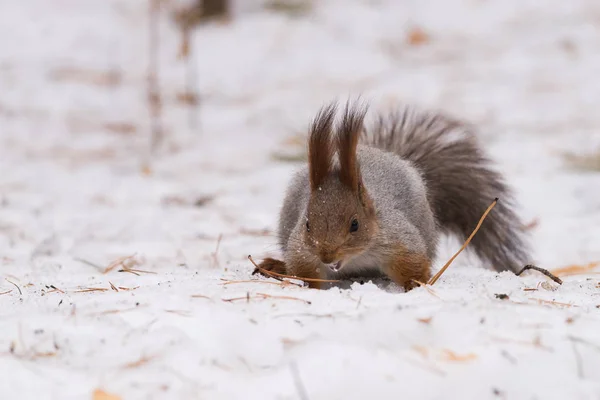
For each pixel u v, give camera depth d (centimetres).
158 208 1415
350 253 795
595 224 1271
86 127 2072
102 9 3014
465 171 1063
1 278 891
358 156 916
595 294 766
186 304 663
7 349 591
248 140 1945
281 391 518
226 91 2380
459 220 1075
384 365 541
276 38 2789
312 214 794
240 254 1071
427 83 2381
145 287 758
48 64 2548
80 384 534
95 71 2519
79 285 816
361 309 642
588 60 2530
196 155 1836
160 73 2534
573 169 1625
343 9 3056
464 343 579
